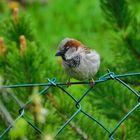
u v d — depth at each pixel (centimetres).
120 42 766
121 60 757
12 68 623
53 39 1348
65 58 645
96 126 594
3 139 553
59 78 643
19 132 384
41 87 623
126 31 764
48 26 1401
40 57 630
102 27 1348
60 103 604
